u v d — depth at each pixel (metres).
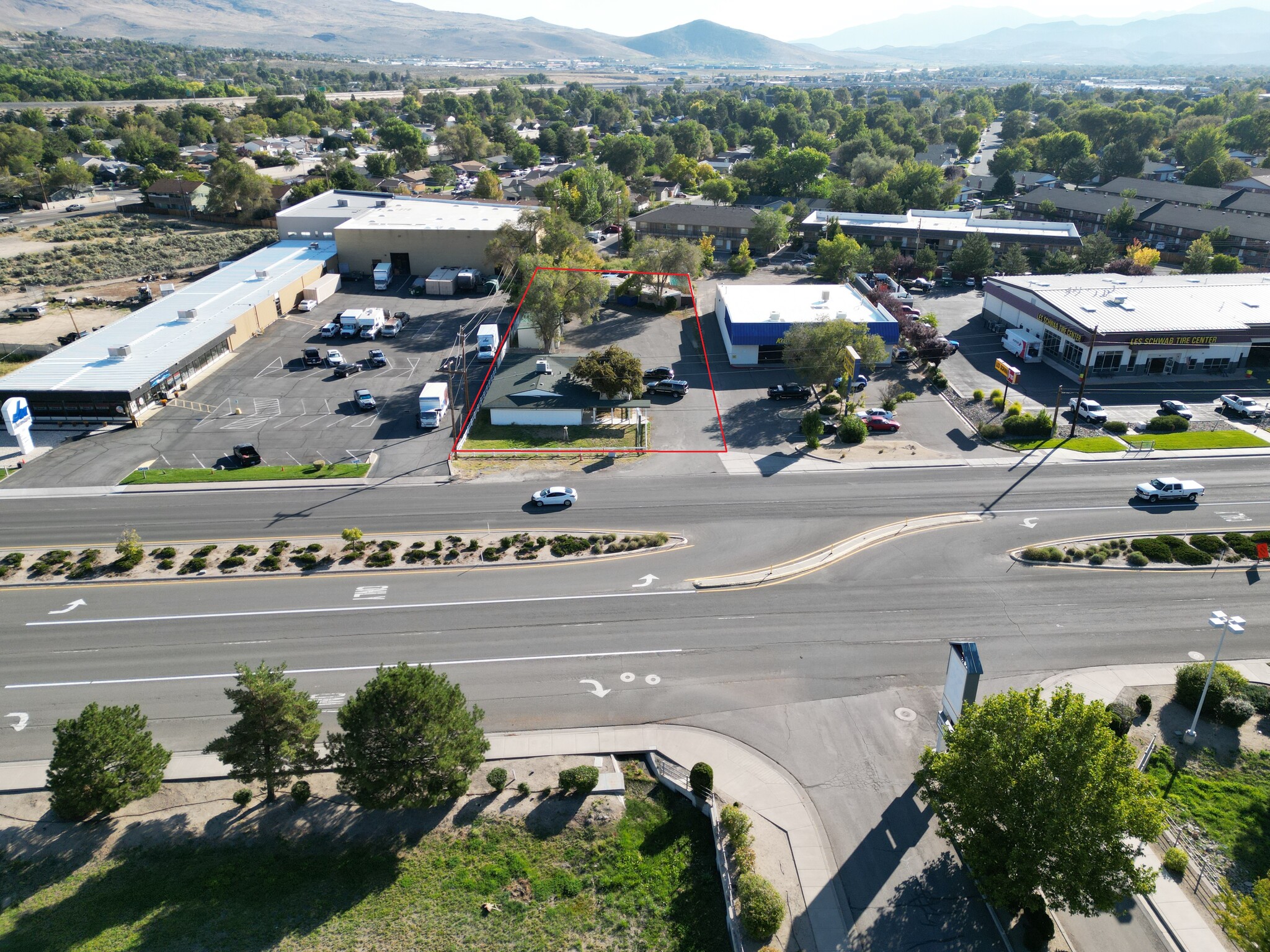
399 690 31.69
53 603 48.97
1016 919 30.39
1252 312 89.75
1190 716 40.94
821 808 35.44
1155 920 30.59
